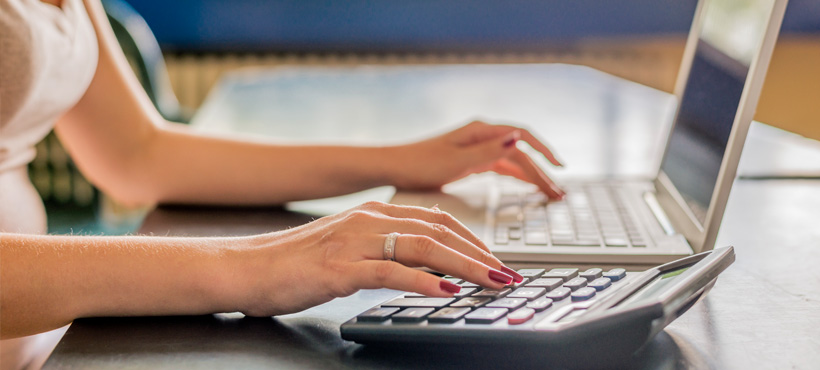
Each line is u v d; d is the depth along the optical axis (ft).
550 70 7.59
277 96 6.15
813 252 2.20
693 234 2.20
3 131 2.74
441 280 1.64
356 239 1.73
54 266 1.74
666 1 9.09
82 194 6.97
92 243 1.81
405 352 1.54
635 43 9.30
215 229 2.64
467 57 9.62
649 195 2.87
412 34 9.53
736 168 2.03
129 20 6.17
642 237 2.27
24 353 2.68
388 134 4.61
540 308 1.54
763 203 2.85
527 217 2.55
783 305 1.77
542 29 9.39
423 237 1.71
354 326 1.53
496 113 5.24
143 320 1.74
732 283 1.94
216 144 3.01
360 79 7.10
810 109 7.73
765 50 1.98
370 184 2.97
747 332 1.61
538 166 2.90
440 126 4.82
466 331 1.45
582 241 2.23
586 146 4.16
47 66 2.65
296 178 2.93
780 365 1.45
